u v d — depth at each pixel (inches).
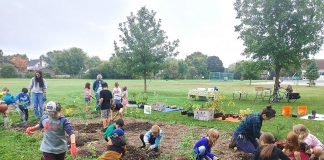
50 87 1769.2
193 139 484.4
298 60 1171.9
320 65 3855.8
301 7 1119.0
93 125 569.3
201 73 4803.2
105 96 536.1
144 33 1368.1
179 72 4111.7
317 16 1132.5
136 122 610.5
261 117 372.8
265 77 4082.2
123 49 1389.0
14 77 3614.7
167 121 633.0
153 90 1632.6
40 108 646.5
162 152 406.3
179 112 769.6
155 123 607.2
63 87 1774.1
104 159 297.3
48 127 273.4
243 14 1205.1
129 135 507.8
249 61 1234.0
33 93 642.2
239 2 1203.2
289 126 604.1
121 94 725.9
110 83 2332.7
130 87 1892.2
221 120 658.2
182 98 1168.2
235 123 622.8
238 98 1243.8
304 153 305.0
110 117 577.0
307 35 1133.7
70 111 722.2
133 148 403.9
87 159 370.0
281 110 858.8
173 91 1569.9
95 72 3718.0
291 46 1152.8
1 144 427.8
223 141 469.7
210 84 2423.7
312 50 1150.3
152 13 1378.0
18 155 379.2
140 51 1358.3
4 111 544.1
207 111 649.0
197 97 1155.3
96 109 721.0
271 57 1166.3
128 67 1402.6
